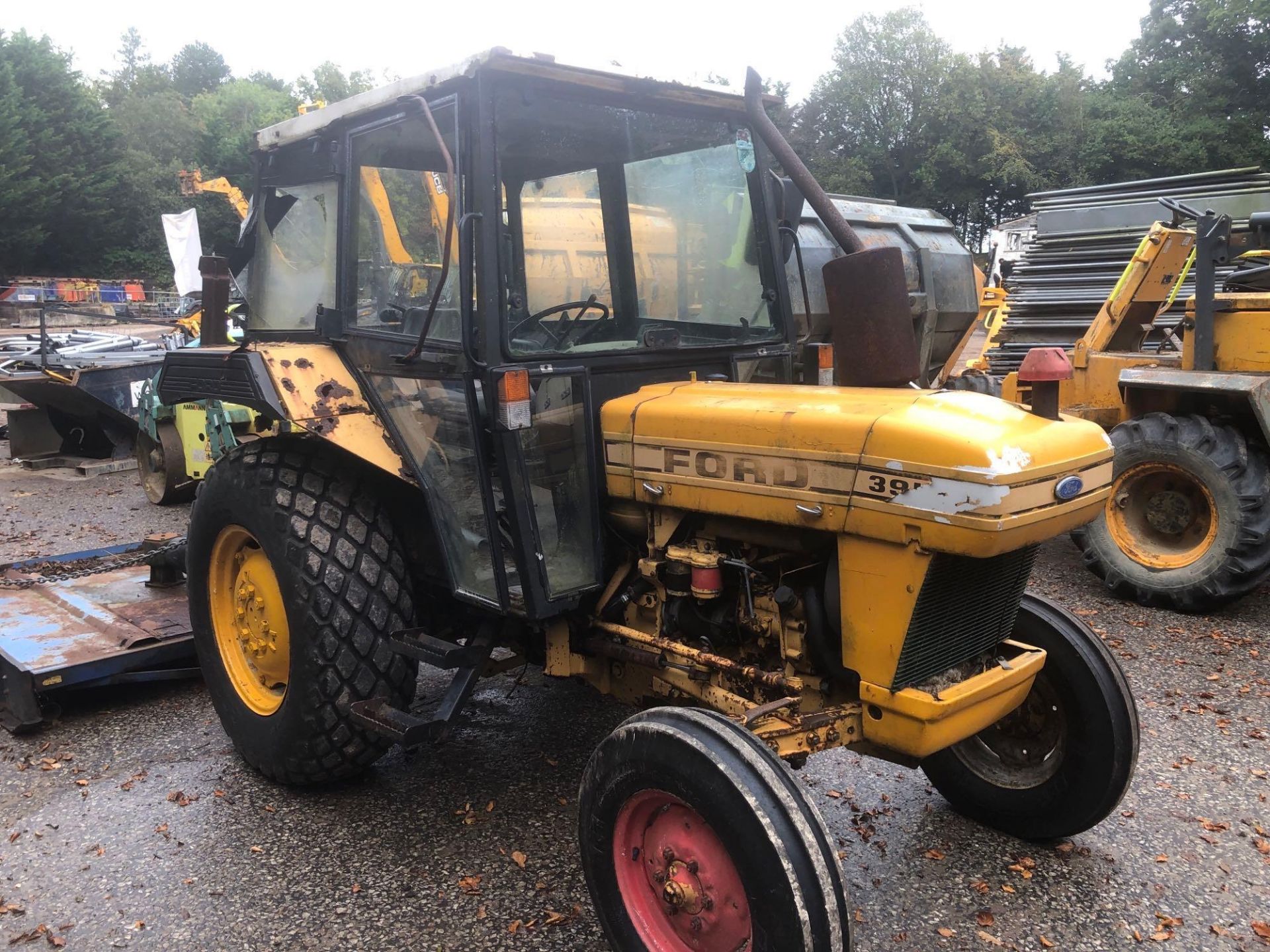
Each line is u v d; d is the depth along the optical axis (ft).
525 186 8.77
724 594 8.73
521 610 8.84
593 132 9.08
